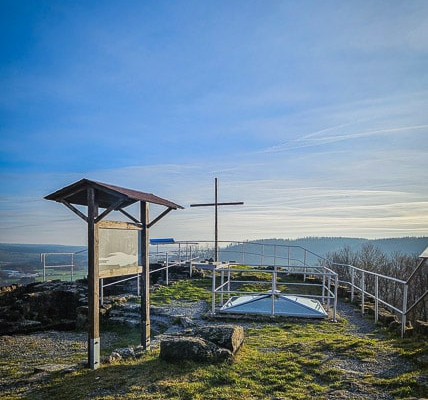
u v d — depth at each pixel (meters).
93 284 6.44
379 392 4.92
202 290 14.88
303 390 5.09
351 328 9.05
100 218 6.53
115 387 5.40
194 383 5.31
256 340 7.75
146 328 7.65
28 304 12.72
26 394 5.45
